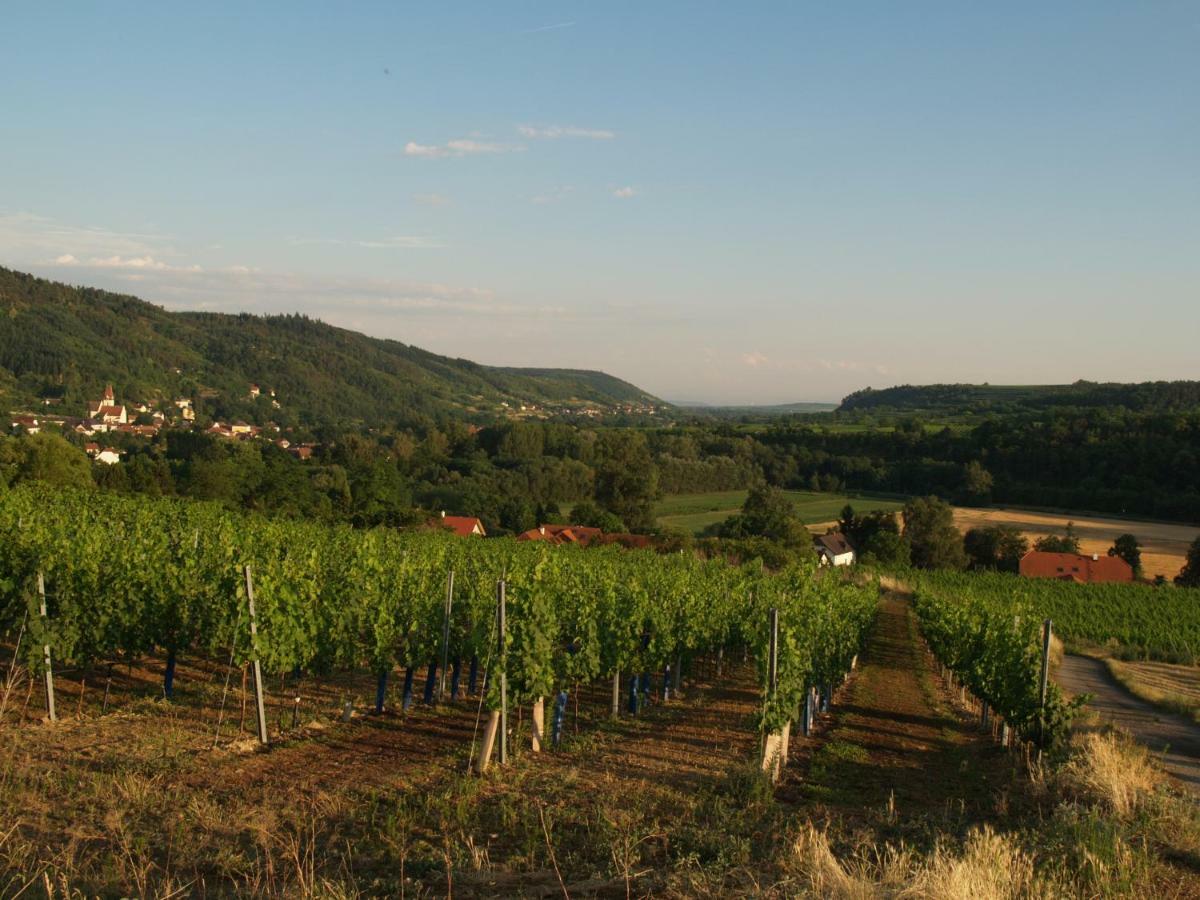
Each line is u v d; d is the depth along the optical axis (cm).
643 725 1420
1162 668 2956
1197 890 706
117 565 1334
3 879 600
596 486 7925
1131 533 7012
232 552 1670
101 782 837
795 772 1170
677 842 766
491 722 1030
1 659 1358
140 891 591
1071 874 702
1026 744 1322
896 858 680
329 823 792
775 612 1146
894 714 1784
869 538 7119
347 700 1323
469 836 775
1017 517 7900
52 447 4872
